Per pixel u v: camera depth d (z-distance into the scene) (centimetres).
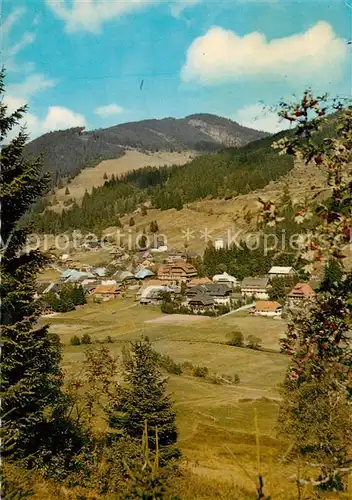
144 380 2517
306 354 672
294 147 595
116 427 2431
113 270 15400
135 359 2672
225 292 10569
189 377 5341
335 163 557
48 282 14038
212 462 2534
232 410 3994
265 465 2414
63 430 1797
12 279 1438
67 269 15925
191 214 19300
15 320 1529
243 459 2594
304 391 1606
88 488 1475
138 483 727
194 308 9919
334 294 629
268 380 5166
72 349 6425
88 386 2902
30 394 1533
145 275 13925
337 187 543
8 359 1429
